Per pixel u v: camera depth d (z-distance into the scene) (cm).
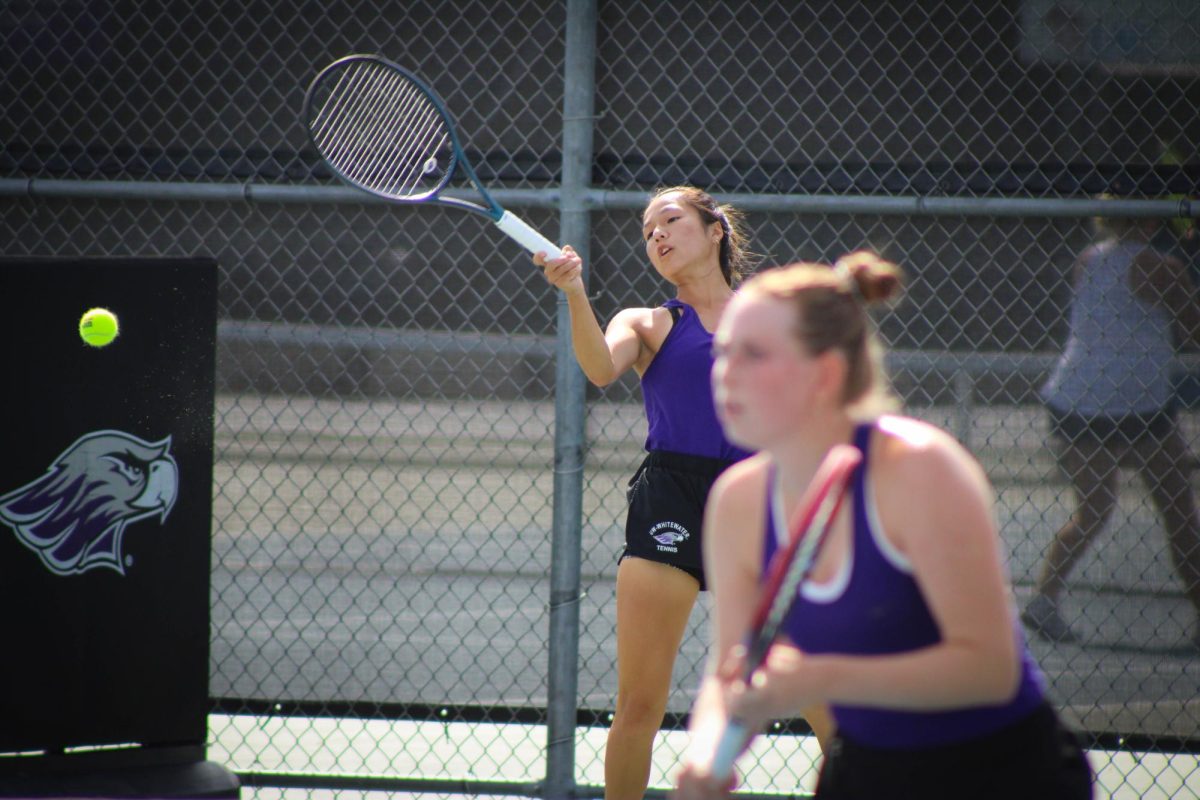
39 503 1055
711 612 1417
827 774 684
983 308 1363
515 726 1529
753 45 1359
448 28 1377
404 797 1289
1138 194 1337
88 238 1425
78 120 1405
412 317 1402
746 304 598
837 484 576
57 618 1061
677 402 1151
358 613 1430
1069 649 1363
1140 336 1348
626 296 1391
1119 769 1371
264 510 1425
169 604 1092
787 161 1362
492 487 1411
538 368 1397
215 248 1414
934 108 1349
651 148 1370
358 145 1304
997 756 621
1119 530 1356
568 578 1273
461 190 1377
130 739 1080
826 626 607
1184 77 1327
